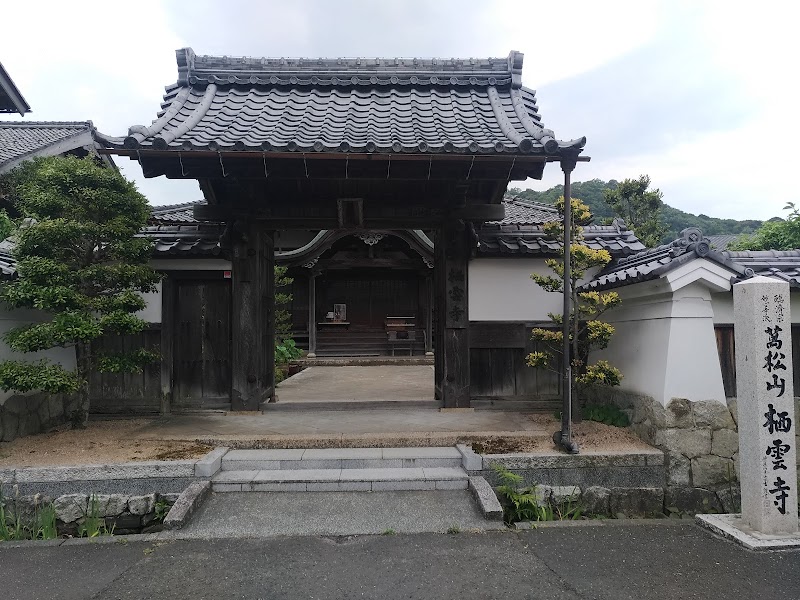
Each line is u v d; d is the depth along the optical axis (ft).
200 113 22.72
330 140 20.44
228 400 25.14
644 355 20.24
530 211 42.68
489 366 25.63
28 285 17.72
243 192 22.61
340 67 27.07
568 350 18.83
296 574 12.53
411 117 23.57
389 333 66.74
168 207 39.06
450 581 12.22
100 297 20.21
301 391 34.35
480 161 19.38
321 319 72.64
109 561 13.30
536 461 17.58
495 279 25.48
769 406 14.71
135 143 18.02
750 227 144.66
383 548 13.87
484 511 15.48
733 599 11.46
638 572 12.69
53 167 19.12
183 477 16.97
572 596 11.60
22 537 15.85
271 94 25.64
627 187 75.92
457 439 19.69
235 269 24.31
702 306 18.66
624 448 18.51
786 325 14.84
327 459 18.15
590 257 19.57
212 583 12.14
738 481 17.99
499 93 26.55
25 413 20.40
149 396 24.72
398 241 65.92
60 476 16.55
